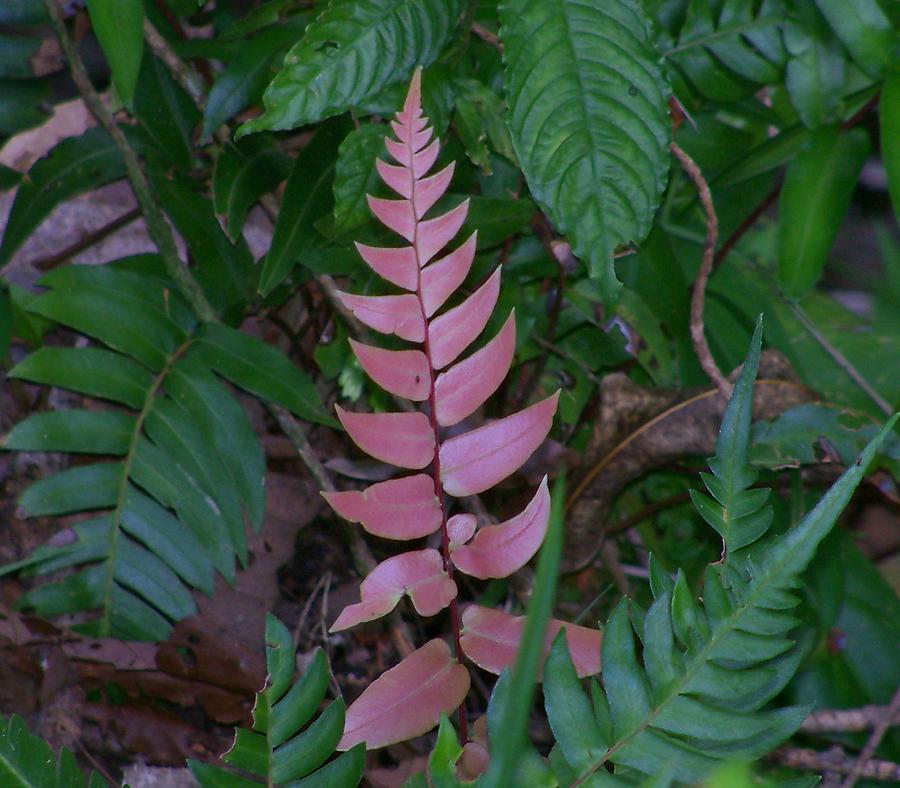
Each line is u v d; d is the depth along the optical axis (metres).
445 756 0.55
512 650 0.59
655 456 0.92
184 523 0.85
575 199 0.73
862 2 0.84
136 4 0.76
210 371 0.88
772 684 0.58
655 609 0.57
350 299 0.58
